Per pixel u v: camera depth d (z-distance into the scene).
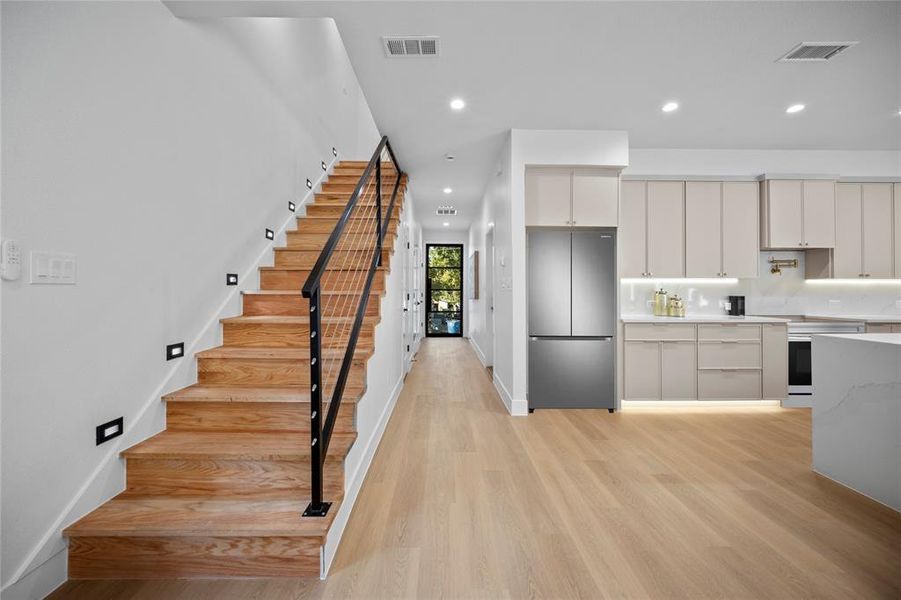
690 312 4.51
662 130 3.91
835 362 2.40
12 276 1.35
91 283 1.66
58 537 1.51
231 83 2.76
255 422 2.09
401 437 3.14
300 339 2.62
